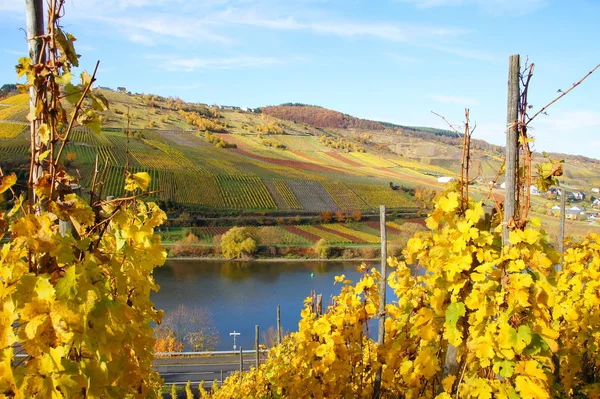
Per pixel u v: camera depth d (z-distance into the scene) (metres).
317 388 4.24
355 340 4.37
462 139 3.11
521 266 2.67
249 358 26.98
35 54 1.99
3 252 1.78
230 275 44.44
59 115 2.01
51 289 1.71
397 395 4.47
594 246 4.86
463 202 3.08
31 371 1.68
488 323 2.74
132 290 2.57
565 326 4.75
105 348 1.81
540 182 2.80
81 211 1.94
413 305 3.85
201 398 18.97
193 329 31.52
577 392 5.05
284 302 37.25
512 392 2.66
